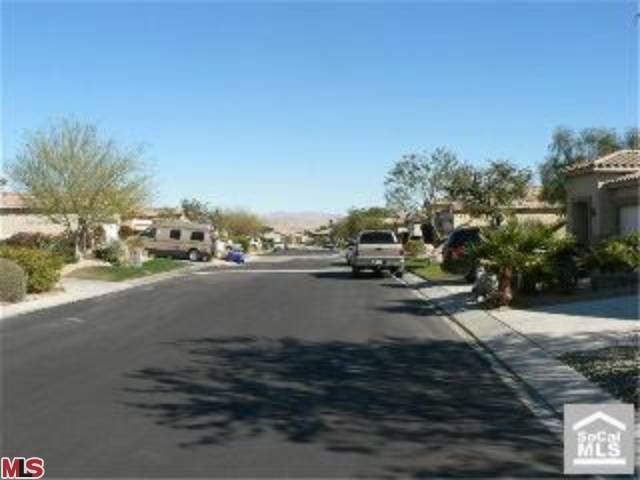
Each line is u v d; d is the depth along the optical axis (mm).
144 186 53750
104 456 8969
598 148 63344
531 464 8664
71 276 38938
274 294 30141
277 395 12109
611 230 34344
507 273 22672
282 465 8625
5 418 10727
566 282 24078
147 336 18781
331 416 10766
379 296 28906
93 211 51312
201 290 32656
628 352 14711
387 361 15133
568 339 16609
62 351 16578
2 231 63938
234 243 85500
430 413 10938
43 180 50688
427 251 58656
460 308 23391
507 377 13484
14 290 27094
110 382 13188
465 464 8664
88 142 51750
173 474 8336
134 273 41781
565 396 11664
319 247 152250
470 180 53969
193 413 10961
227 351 16422
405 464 8664
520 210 63281
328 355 15859
